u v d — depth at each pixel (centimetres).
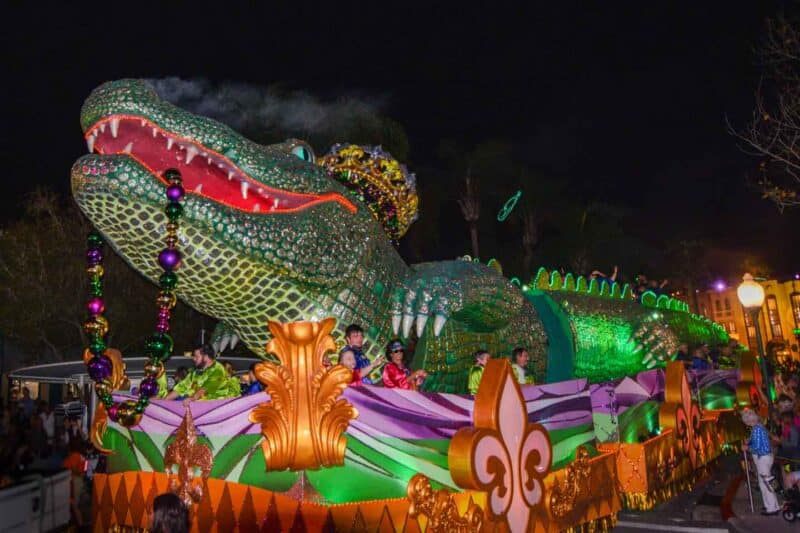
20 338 1786
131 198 441
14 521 499
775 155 1134
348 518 373
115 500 477
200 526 412
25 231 1758
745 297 1002
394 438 411
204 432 425
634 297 1119
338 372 393
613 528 636
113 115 459
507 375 461
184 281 493
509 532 440
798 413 755
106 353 528
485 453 423
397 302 595
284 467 379
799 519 623
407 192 687
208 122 497
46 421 1274
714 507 704
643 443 709
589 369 879
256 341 550
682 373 857
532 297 882
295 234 511
